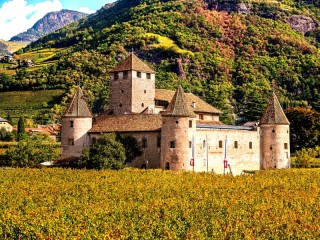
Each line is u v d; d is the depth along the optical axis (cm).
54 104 18488
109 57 19500
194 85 18038
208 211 4891
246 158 9725
